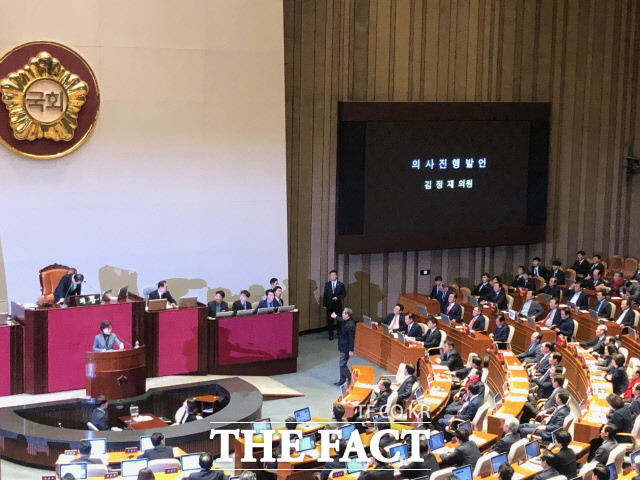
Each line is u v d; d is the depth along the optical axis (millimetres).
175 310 17281
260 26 19625
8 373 15867
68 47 17750
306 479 12594
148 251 18906
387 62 22141
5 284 17656
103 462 12414
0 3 17172
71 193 18094
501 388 17000
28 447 13977
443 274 23656
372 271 22719
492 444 13438
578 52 24453
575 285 21516
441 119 22297
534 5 23797
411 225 22312
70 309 16141
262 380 18156
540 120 23547
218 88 19312
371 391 15797
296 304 21766
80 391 16281
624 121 25172
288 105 21062
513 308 22312
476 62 23203
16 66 17344
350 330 17688
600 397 14922
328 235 22000
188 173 19156
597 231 25297
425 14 22453
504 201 23344
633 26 24984
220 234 19609
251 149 19750
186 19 18875
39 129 17562
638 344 18047
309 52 21203
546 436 13453
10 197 17594
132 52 18406
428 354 17656
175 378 17266
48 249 17969
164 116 18828
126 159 18531
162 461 12102
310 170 21547
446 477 11023
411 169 22125
